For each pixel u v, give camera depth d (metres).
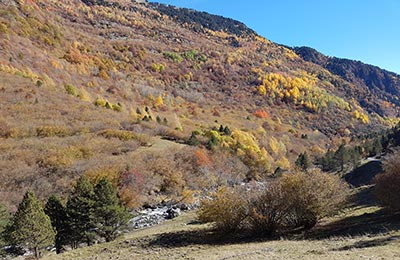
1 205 33.66
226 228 26.98
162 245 24.39
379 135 141.12
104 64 165.75
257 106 192.12
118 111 97.62
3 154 55.38
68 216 30.48
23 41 128.75
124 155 64.69
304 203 26.34
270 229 26.53
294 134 153.00
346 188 29.67
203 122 124.88
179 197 56.03
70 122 75.12
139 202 51.00
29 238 26.66
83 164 56.66
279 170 81.00
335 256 14.88
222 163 74.88
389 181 28.22
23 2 167.50
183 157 69.38
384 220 25.48
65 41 163.12
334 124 195.50
